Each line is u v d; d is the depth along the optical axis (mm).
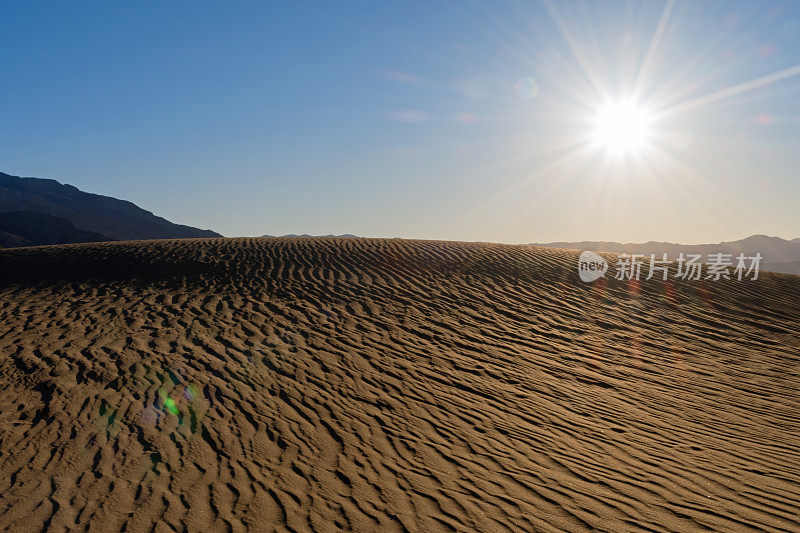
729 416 7102
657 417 6918
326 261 17109
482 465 5207
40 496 4492
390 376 7992
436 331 10680
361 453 5434
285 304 12188
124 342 9180
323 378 7750
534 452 5578
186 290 13461
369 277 15211
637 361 9617
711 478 5023
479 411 6793
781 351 10797
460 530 3955
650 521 4113
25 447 5457
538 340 10539
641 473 5105
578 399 7484
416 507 4324
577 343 10531
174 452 5363
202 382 7379
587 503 4422
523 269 17031
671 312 13328
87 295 13102
